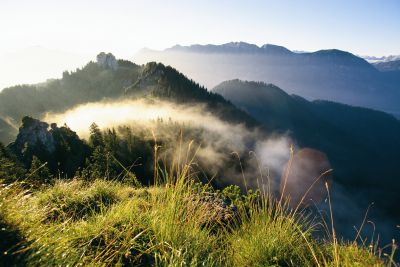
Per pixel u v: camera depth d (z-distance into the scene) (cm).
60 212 525
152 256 380
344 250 479
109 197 698
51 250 307
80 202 648
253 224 509
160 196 473
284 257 443
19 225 322
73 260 314
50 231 340
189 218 457
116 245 382
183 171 459
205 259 383
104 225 411
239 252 450
